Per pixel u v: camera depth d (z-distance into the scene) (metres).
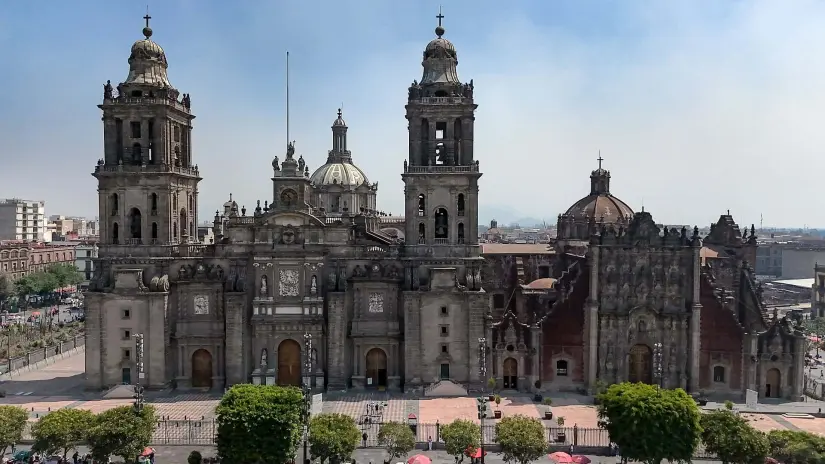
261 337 106.62
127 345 105.69
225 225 110.94
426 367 106.56
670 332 105.19
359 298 108.00
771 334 105.38
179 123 112.00
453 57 110.31
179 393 106.31
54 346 139.12
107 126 106.38
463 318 106.56
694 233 104.31
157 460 78.00
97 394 105.31
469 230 107.50
